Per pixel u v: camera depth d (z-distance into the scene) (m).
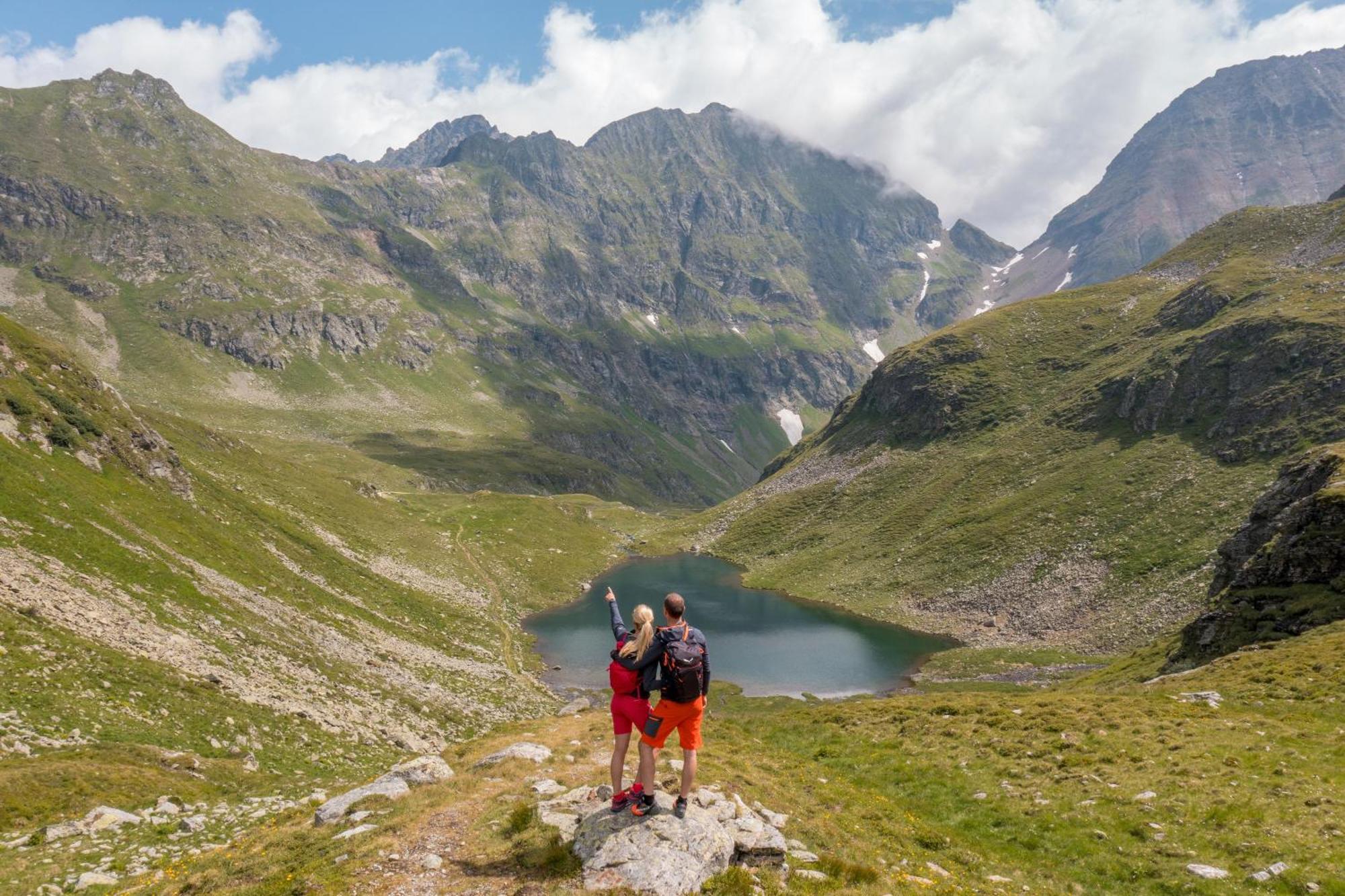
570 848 13.52
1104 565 120.88
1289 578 55.41
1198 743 28.34
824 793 22.23
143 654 45.72
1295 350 136.25
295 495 134.00
